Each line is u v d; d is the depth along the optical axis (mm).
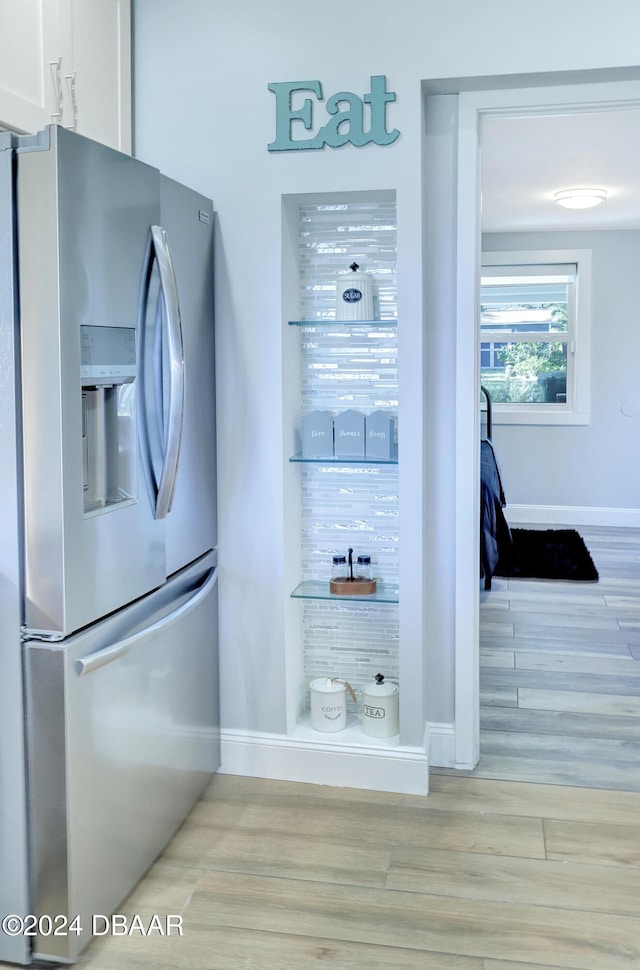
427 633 2863
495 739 3131
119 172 1992
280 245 2645
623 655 4043
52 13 2191
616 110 2635
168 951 1976
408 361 2611
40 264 1767
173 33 2662
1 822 1919
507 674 3807
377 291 2811
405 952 1971
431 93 2658
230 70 2635
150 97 2691
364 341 2836
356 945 1994
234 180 2658
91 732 1958
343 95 2564
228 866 2316
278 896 2182
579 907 2139
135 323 2096
